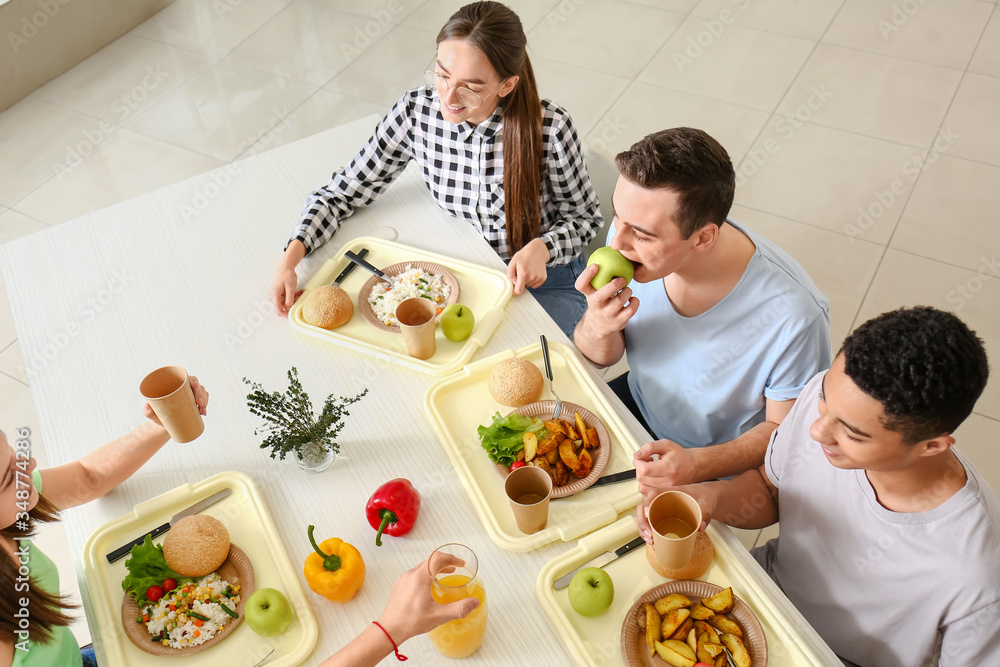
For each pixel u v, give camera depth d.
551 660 1.07
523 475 1.19
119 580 1.19
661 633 1.07
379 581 1.17
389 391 1.44
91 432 1.40
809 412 1.24
